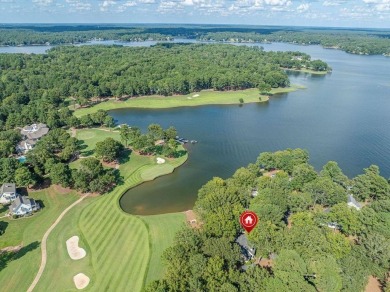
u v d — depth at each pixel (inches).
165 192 4232.3
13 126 6466.5
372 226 2955.2
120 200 4015.8
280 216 3038.9
